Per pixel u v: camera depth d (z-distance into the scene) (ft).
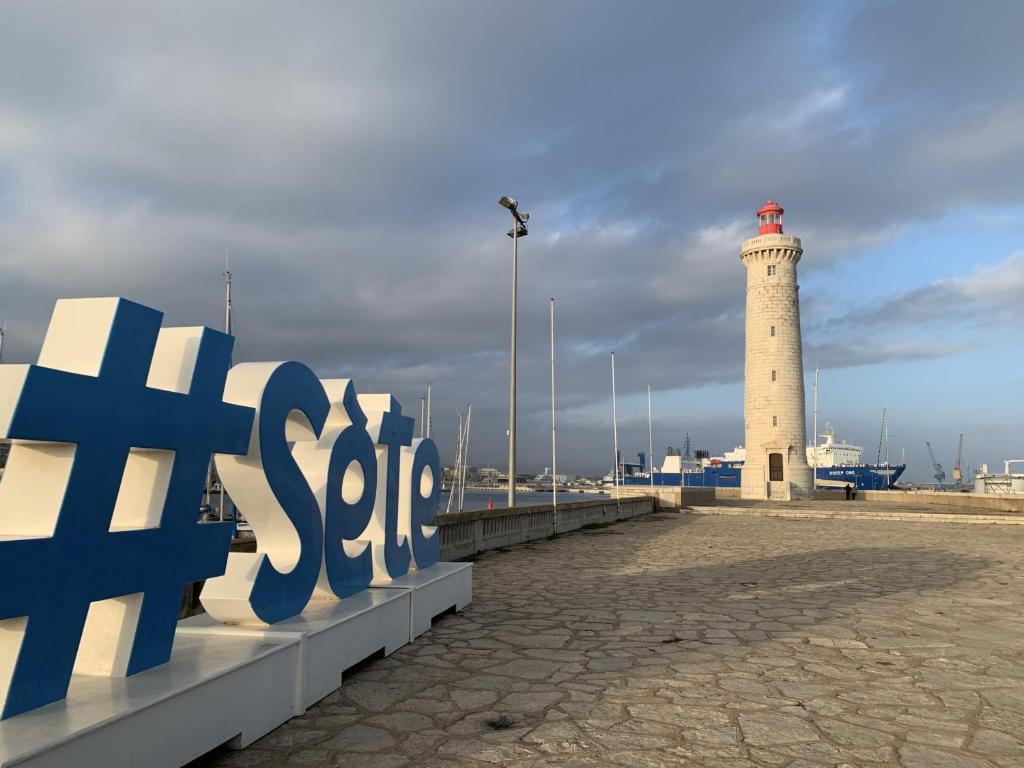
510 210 71.46
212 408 15.21
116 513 14.32
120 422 12.52
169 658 14.24
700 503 143.54
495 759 13.83
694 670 20.47
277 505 18.08
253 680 14.62
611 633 25.39
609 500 98.02
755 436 179.01
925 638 24.88
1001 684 19.24
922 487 492.13
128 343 12.73
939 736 15.25
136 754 11.28
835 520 102.22
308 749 14.30
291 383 18.54
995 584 38.34
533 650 22.76
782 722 16.07
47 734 9.98
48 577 11.20
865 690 18.60
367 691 18.24
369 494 23.53
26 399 10.55
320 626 17.63
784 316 177.37
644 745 14.60
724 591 35.29
